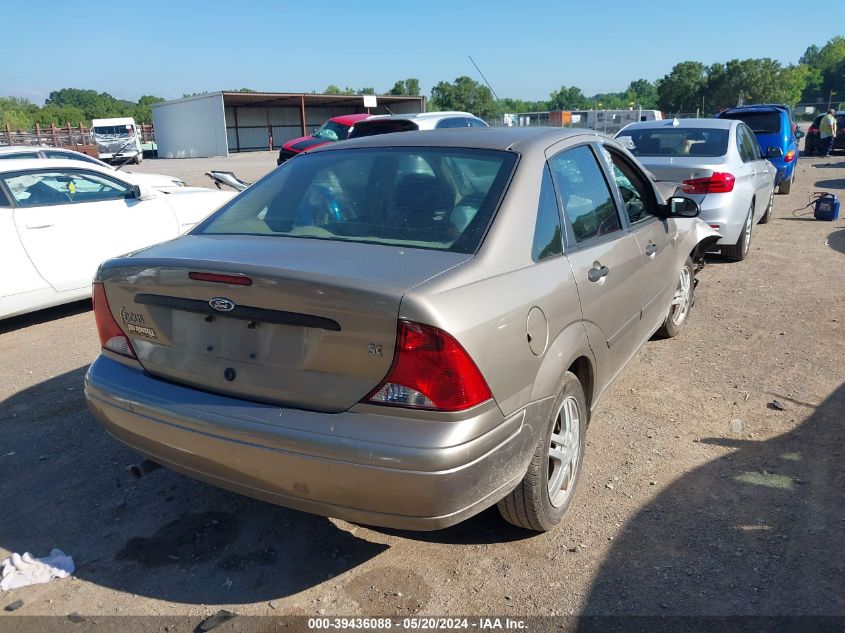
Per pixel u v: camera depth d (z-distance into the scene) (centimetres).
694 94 8850
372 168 325
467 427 230
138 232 685
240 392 252
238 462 247
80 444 398
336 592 275
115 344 292
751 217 834
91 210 653
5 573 283
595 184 363
